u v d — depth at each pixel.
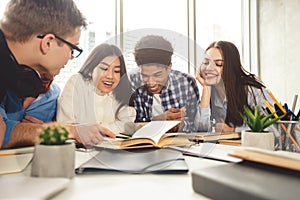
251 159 0.40
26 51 0.70
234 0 1.68
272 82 1.65
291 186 0.31
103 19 1.05
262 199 0.28
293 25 1.55
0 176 0.44
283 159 0.38
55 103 0.75
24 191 0.33
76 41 0.81
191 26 1.38
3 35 0.66
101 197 0.35
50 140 0.44
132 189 0.39
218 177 0.34
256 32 1.71
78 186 0.40
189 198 0.35
